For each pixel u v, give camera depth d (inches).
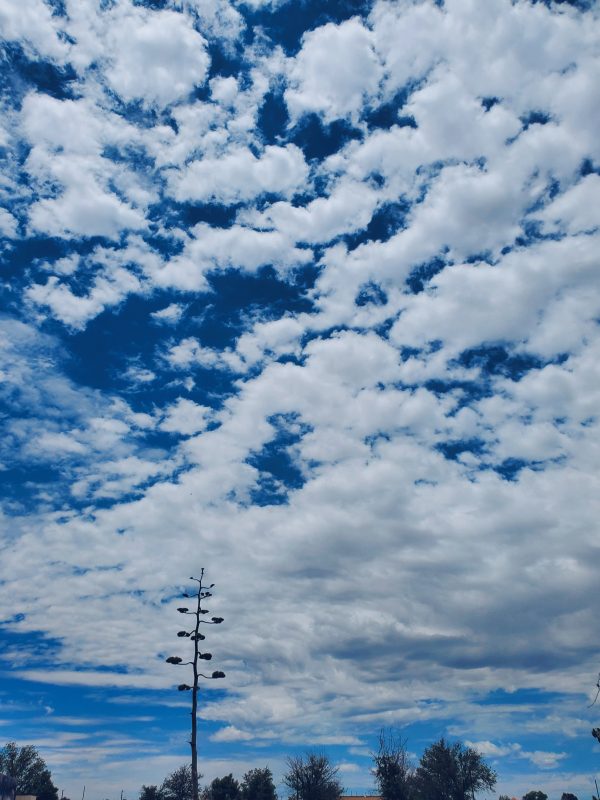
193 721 1097.4
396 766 2677.2
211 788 2942.9
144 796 3075.8
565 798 3420.3
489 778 2714.1
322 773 2677.2
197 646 1138.0
